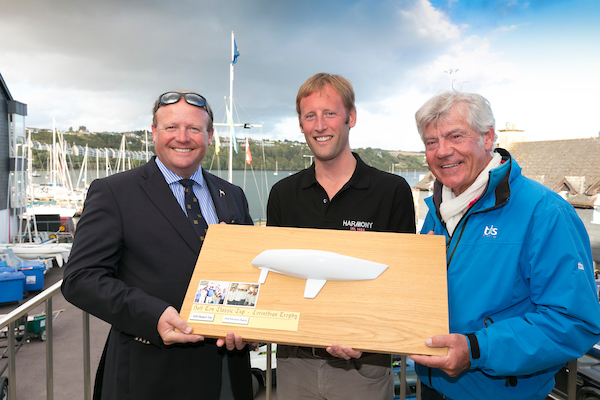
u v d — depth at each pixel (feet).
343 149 5.33
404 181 5.47
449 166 4.23
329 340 3.79
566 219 3.69
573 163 69.00
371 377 5.17
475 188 4.11
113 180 4.83
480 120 4.07
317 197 5.49
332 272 4.01
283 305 4.03
